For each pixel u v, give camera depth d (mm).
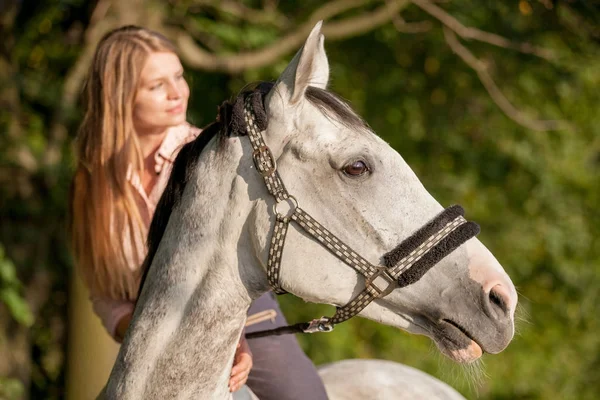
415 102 13773
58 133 11336
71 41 12461
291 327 4105
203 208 3834
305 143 3740
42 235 11641
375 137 3842
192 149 3969
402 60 13633
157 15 10203
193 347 3750
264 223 3742
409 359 13047
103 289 4777
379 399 5469
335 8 10406
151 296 3852
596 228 15141
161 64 4863
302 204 3732
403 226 3732
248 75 11695
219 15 11656
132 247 4645
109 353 8609
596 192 15000
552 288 14945
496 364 13992
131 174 4695
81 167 4902
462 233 3742
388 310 3832
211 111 12094
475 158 14109
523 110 14000
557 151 14398
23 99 12133
